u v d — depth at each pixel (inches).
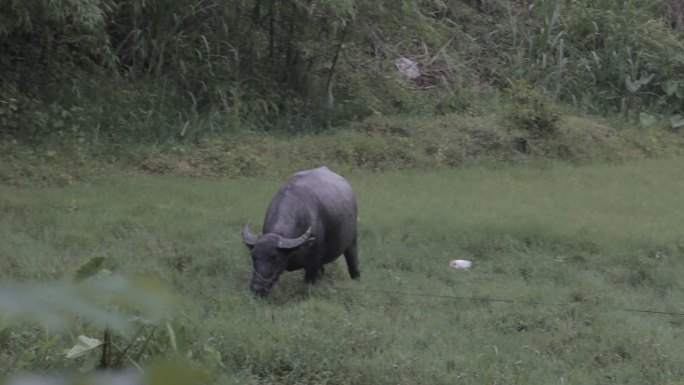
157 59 1520.7
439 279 892.6
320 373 613.9
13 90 1371.8
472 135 1515.7
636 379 635.5
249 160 1331.2
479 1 1989.4
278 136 1486.2
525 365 651.5
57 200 1070.4
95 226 976.3
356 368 619.5
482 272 920.9
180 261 884.6
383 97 1663.4
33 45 1441.9
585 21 1847.9
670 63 1803.6
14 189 1117.7
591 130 1585.9
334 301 793.6
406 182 1294.3
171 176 1266.0
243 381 457.4
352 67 1700.3
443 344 689.0
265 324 695.1
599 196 1256.2
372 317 738.2
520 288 850.1
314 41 1576.0
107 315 223.5
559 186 1315.2
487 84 1803.6
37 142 1310.3
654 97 1785.2
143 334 531.5
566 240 1015.6
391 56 1758.1
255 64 1595.7
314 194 826.2
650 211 1184.2
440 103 1690.5
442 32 1872.5
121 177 1232.2
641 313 796.0
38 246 887.7
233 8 1589.6
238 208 1097.4
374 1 1526.8
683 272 924.0
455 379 612.7
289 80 1610.5
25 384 219.6
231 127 1462.8
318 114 1567.4
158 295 238.7
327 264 918.4
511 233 1031.6
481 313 772.0
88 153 1300.4
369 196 1191.6
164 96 1472.7
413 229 1035.9
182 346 516.7
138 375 206.1
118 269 833.5
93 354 502.0
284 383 605.0
